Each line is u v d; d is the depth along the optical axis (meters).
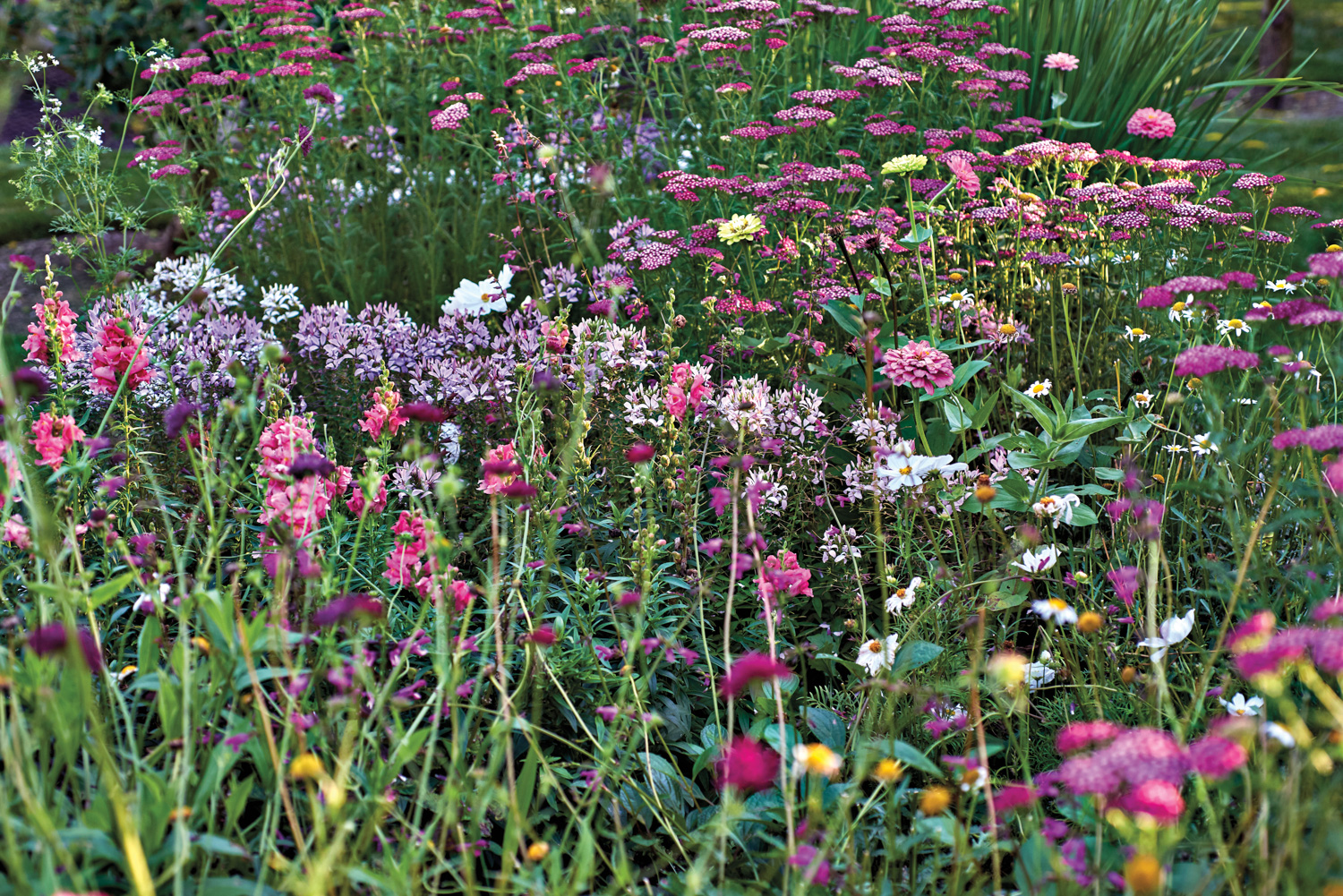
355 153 4.86
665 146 4.73
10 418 1.77
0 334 2.53
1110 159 4.00
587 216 4.27
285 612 1.89
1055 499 2.66
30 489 1.83
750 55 4.88
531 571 2.45
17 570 2.12
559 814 2.07
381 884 1.48
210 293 3.42
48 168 3.52
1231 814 1.93
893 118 4.59
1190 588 2.50
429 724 2.18
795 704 2.48
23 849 1.51
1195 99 5.68
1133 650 2.44
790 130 4.05
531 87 4.77
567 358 2.98
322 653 1.89
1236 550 2.28
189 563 2.60
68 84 8.02
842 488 3.15
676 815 2.08
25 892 1.33
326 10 5.65
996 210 3.59
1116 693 2.31
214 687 1.75
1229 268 3.71
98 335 2.66
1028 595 2.76
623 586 2.39
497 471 2.10
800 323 3.52
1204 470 2.77
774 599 2.48
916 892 1.86
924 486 2.65
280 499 2.08
